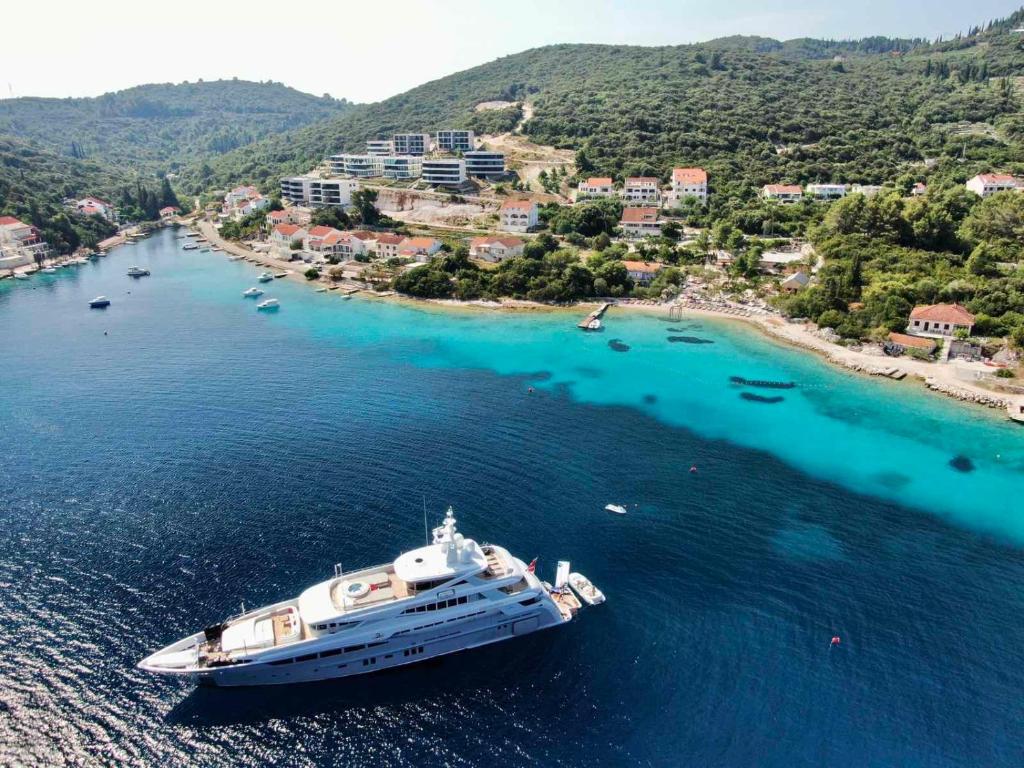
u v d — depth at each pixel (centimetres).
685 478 8538
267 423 9819
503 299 17150
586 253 19900
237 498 7788
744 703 5278
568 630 6034
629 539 7244
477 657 5803
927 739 4997
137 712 5141
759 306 16100
